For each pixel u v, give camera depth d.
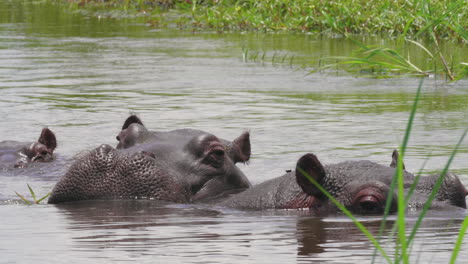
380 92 22.44
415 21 34.16
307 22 38.50
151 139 12.09
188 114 19.02
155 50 32.38
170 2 47.69
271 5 40.78
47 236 8.52
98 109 19.89
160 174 11.09
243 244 8.02
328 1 38.91
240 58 29.73
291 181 10.68
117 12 48.12
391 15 36.44
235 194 11.75
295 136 16.47
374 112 19.25
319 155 14.62
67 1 54.84
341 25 37.12
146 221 9.47
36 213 10.10
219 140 12.20
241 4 43.28
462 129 16.91
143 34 38.19
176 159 11.59
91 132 17.17
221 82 24.16
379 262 7.21
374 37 35.22
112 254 7.58
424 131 16.78
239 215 9.92
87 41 35.47
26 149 14.71
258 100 20.98
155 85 23.64
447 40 32.94
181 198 11.13
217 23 40.59
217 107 19.97
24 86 23.55
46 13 48.75
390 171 10.31
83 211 10.20
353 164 10.44
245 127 17.44
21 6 53.41
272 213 10.06
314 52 30.66
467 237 8.20
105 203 10.70
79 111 19.64
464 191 10.10
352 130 17.03
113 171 11.07
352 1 38.28
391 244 7.95
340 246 7.88
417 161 13.95
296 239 8.25
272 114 19.00
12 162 14.40
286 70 26.72
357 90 22.80
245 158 12.88
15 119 18.66
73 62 28.95
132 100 21.11
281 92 22.36
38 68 27.39
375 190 9.79
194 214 10.02
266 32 38.84
